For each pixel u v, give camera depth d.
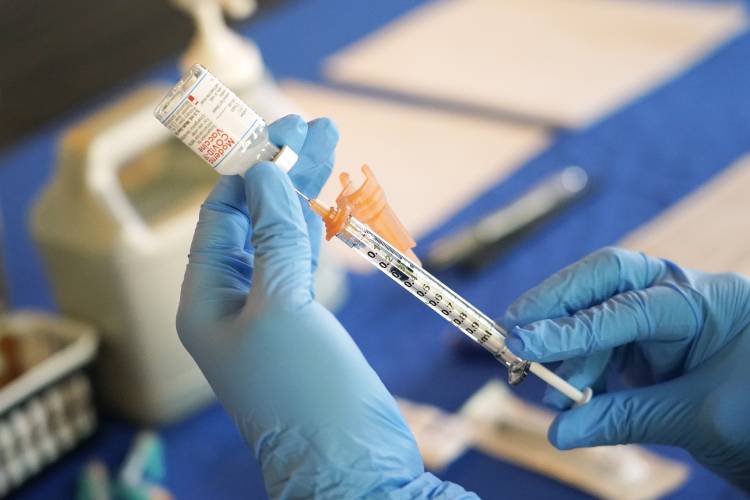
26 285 1.43
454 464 1.06
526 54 1.83
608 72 1.74
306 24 2.10
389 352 1.22
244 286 0.80
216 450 1.14
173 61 2.31
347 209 0.76
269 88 1.27
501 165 1.53
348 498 0.72
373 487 0.72
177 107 0.71
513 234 1.36
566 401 0.89
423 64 1.85
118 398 1.18
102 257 1.09
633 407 0.86
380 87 1.80
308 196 0.81
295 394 0.72
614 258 0.87
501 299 1.26
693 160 1.49
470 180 1.50
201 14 1.23
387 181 1.52
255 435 0.74
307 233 0.76
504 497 1.02
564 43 1.85
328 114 1.73
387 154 1.59
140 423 1.18
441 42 1.92
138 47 3.42
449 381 1.17
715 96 1.64
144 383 1.15
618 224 1.37
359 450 0.72
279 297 0.73
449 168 1.54
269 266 0.74
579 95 1.68
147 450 1.11
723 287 0.86
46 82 3.29
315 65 1.92
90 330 1.15
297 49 2.00
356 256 1.40
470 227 1.37
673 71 1.72
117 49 3.42
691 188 1.42
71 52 3.44
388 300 1.31
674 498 0.99
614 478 1.01
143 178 1.24
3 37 3.58
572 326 0.81
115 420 1.20
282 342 0.73
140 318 1.12
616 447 1.03
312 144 0.80
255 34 2.09
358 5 2.14
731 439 0.84
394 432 0.75
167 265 1.12
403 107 1.72
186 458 1.13
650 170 1.48
